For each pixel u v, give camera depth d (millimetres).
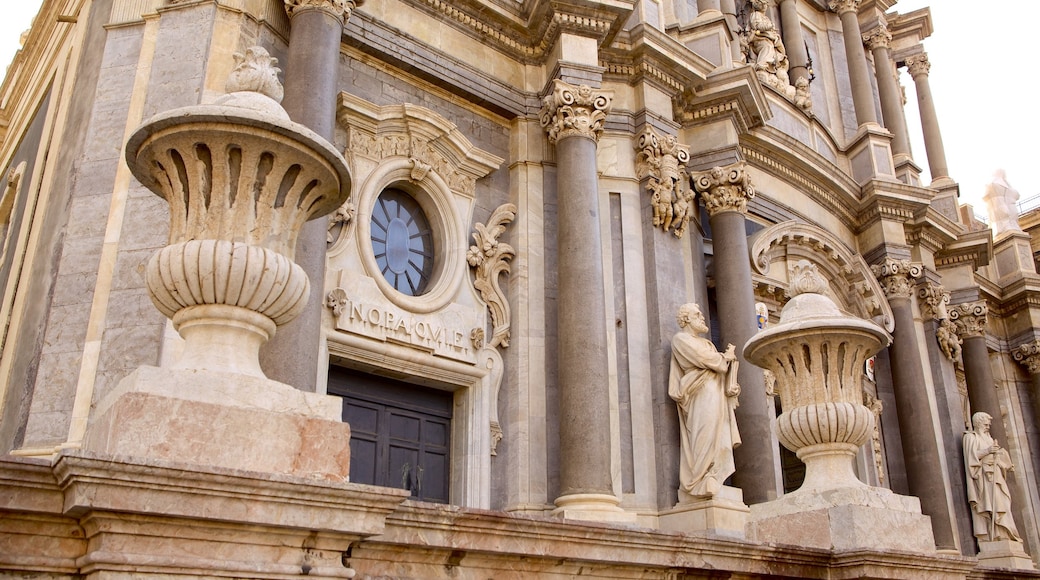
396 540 5379
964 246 23016
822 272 19281
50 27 16141
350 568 4887
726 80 16000
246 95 5648
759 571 7492
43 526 4320
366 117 12484
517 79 14555
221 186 5301
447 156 13391
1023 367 26000
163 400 4695
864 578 7824
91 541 4352
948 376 20859
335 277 11656
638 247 14172
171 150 5340
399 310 12164
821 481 8547
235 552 4523
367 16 12805
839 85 23766
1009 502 19047
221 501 4461
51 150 12742
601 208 14156
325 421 5145
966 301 23141
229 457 4758
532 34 14539
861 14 25516
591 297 12578
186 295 5102
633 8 14117
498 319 13203
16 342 11258
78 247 10703
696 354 12828
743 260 15492
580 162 13289
